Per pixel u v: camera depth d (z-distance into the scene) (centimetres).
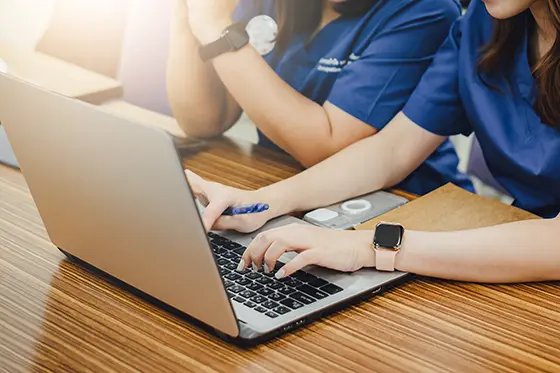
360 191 170
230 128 216
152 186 104
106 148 107
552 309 126
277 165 189
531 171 170
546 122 166
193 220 102
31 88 114
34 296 128
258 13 207
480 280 132
